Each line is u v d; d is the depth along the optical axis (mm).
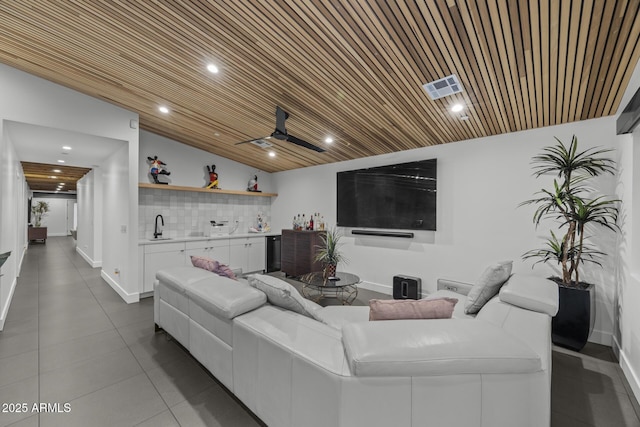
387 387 1140
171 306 2473
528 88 2322
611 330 2680
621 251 2459
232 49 2301
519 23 1645
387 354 1146
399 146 4094
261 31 2041
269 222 6480
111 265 4582
